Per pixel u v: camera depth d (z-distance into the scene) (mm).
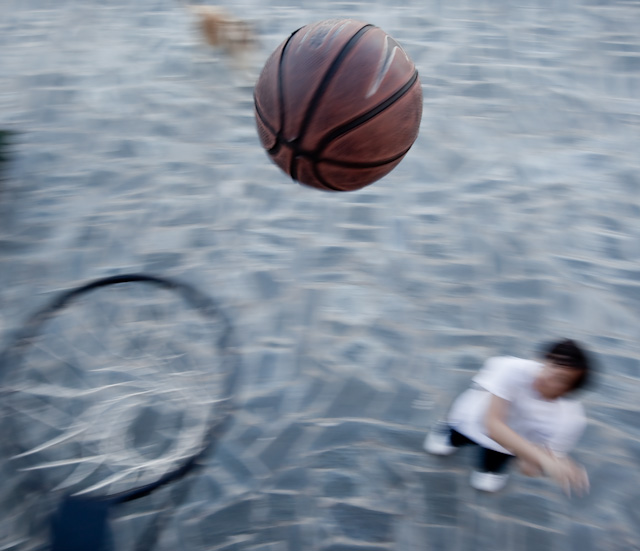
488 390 3312
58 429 4066
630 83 6918
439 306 4875
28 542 3598
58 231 5418
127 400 4227
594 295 4934
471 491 3885
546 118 6512
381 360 4531
